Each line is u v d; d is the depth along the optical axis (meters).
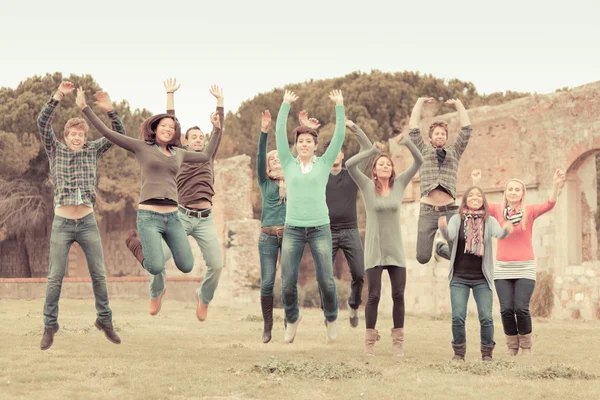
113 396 7.03
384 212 10.58
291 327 11.48
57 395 7.06
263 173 11.52
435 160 12.11
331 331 11.39
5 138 40.88
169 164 9.49
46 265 45.47
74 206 9.58
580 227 25.41
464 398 7.21
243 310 29.14
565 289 24.86
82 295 32.53
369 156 10.60
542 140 26.11
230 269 36.09
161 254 9.40
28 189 42.53
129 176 44.91
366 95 47.47
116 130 9.79
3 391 7.25
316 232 10.35
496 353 11.77
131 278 34.41
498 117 27.34
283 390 7.44
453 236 10.27
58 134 42.25
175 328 16.06
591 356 11.43
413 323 20.47
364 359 10.14
